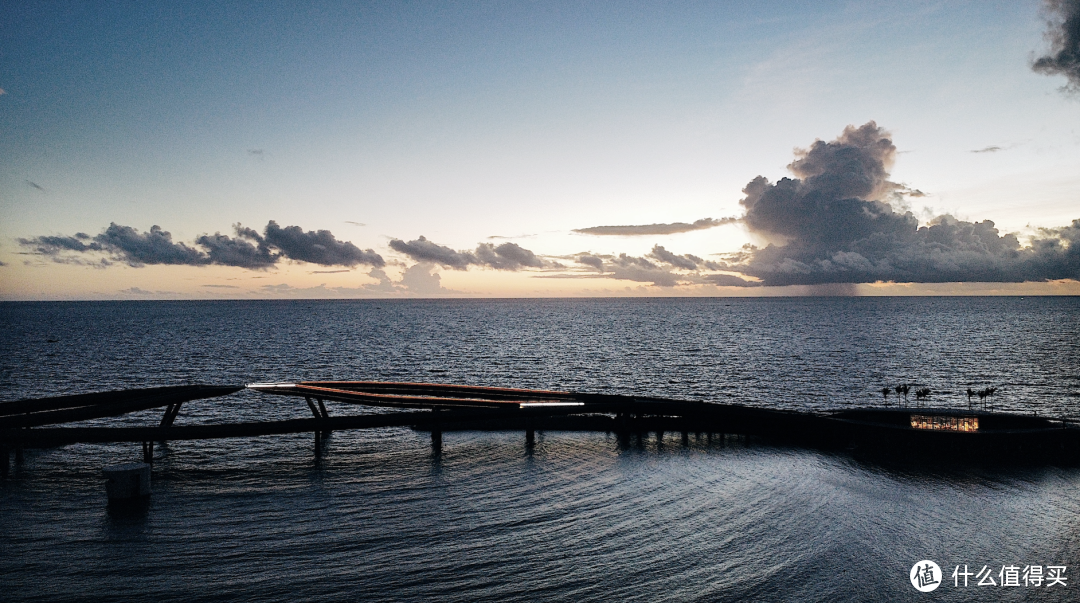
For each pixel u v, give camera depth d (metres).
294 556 30.25
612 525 34.62
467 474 44.84
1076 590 27.16
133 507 37.25
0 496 39.12
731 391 95.19
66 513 36.09
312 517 35.78
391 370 124.25
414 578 27.95
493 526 34.41
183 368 125.38
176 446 53.09
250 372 120.81
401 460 48.78
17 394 93.69
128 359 139.62
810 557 30.39
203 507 37.34
